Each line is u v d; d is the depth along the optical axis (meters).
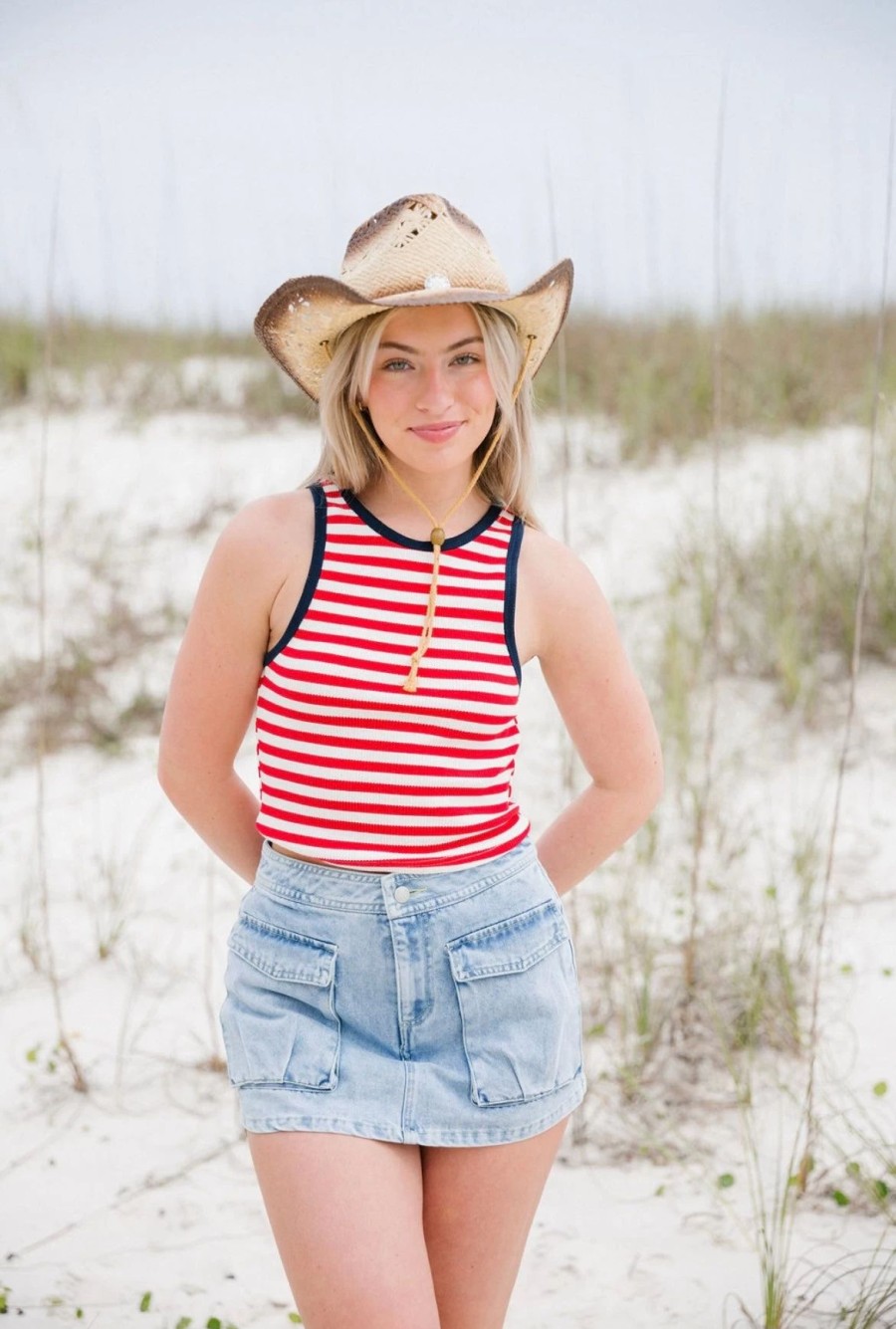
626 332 8.79
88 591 6.44
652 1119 3.07
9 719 5.55
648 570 6.09
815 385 7.66
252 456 8.34
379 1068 1.81
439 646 1.84
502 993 1.85
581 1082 1.98
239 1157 3.00
